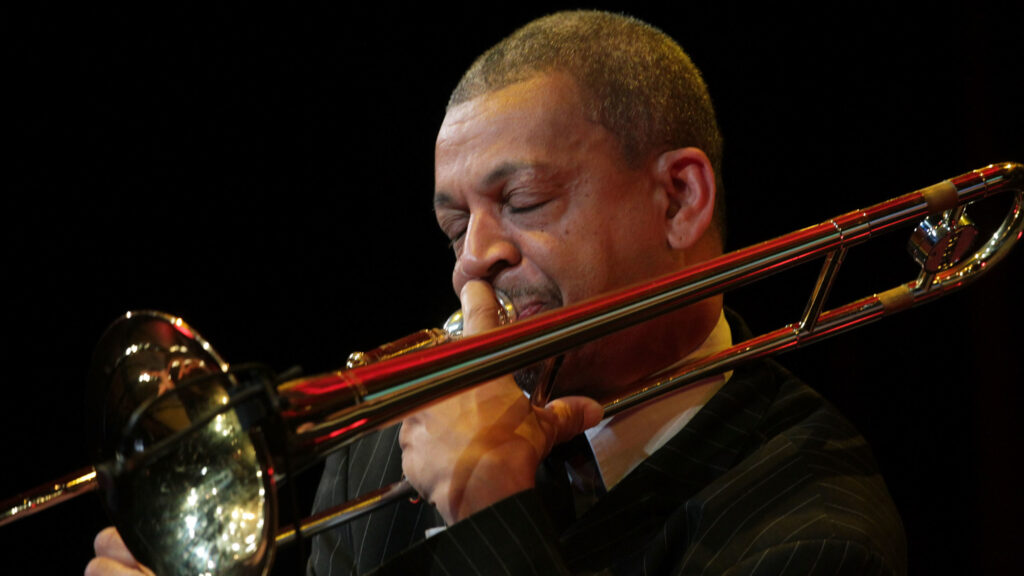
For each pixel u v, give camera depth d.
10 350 8.92
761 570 3.75
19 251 8.88
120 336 3.49
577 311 3.58
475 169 4.42
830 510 3.94
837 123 8.58
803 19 8.54
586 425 4.09
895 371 8.66
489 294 4.16
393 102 9.38
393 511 4.93
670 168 4.63
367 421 3.11
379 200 9.62
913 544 8.48
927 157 8.34
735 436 4.36
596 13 4.93
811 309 4.54
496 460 3.66
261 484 2.94
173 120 9.09
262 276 9.52
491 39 9.11
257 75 9.20
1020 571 8.21
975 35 8.12
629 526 4.14
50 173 8.86
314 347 9.66
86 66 8.77
